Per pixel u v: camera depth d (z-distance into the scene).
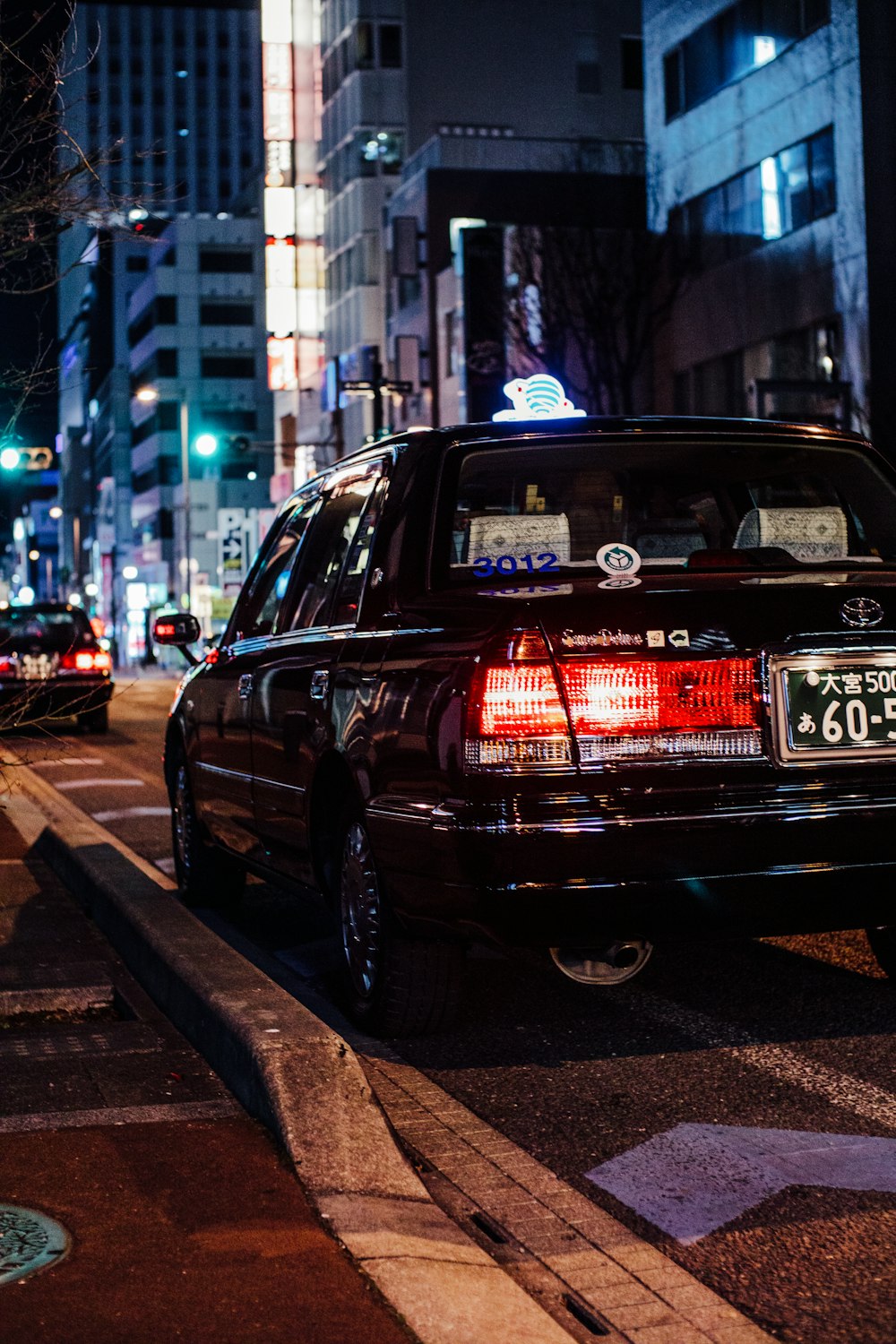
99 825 12.19
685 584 4.86
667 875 4.64
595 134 60.47
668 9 38.62
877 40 31.41
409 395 48.59
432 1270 3.42
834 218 32.34
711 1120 4.56
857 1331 3.26
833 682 4.77
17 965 6.79
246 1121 4.43
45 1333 3.12
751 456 5.84
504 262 41.50
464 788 4.61
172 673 62.12
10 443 6.04
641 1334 3.21
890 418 30.69
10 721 6.09
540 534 5.35
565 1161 4.30
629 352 39.19
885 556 5.84
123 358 112.50
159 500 94.12
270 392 96.81
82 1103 4.76
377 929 5.36
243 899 8.48
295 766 5.96
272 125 70.25
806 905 4.79
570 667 4.63
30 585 155.00
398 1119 4.66
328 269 63.50
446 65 59.22
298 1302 3.26
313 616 6.23
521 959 6.68
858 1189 4.00
